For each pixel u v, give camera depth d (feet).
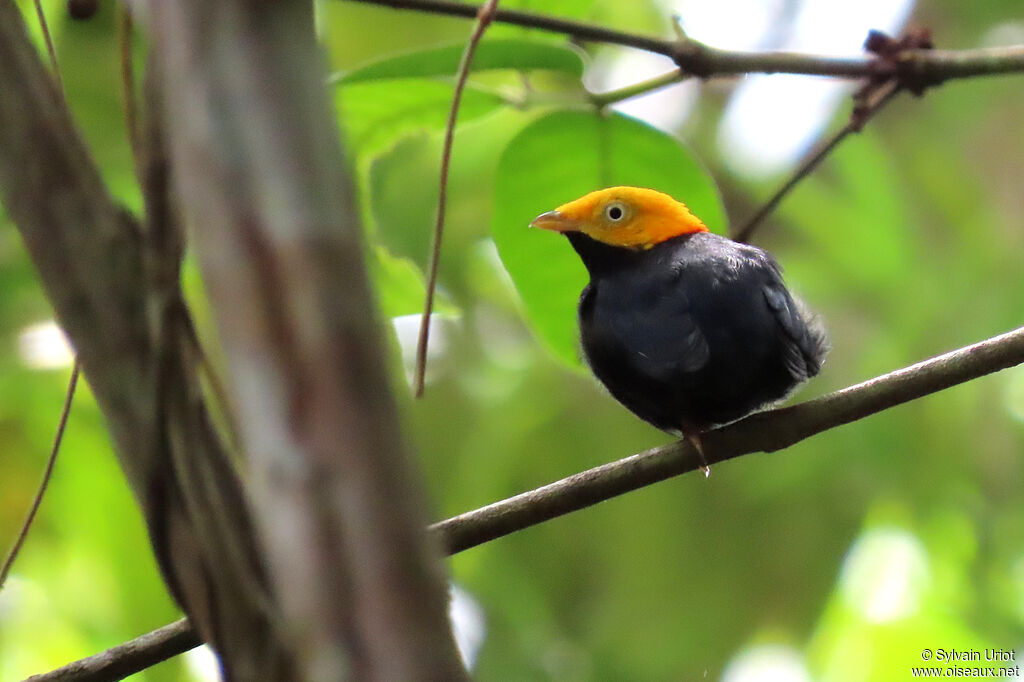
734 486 53.57
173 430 10.87
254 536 10.55
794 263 54.19
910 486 51.62
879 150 55.42
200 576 10.45
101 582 47.52
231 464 10.91
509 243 34.53
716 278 29.73
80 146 11.60
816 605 52.95
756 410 30.32
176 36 7.98
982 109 56.90
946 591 54.24
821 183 56.03
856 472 51.90
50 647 48.42
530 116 45.62
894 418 51.26
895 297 51.52
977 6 56.75
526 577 55.06
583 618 55.16
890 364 50.24
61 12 33.47
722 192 58.49
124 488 43.78
